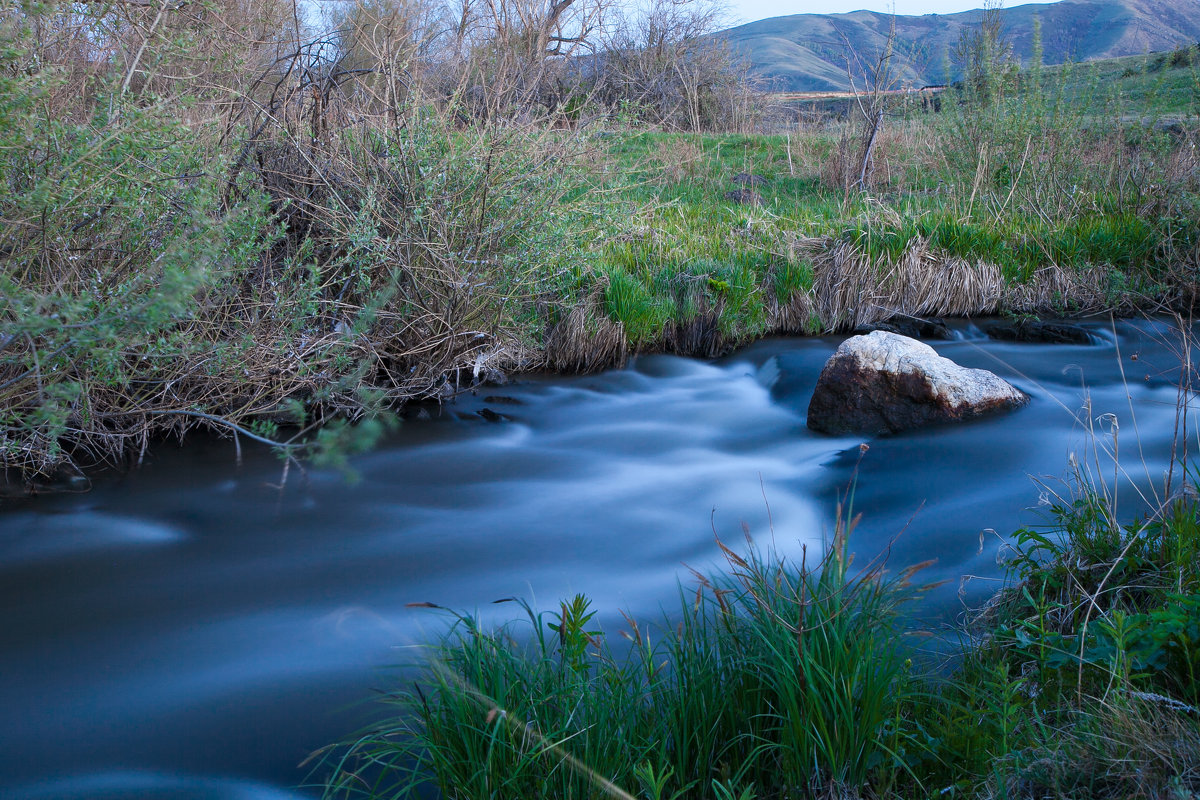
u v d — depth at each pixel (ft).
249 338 16.99
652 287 27.40
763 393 24.53
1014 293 30.09
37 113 13.83
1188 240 30.09
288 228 20.71
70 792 9.20
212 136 18.95
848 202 36.73
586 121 21.97
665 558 14.89
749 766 8.12
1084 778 7.47
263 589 13.74
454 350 21.75
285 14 21.93
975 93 37.68
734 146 52.13
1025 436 18.72
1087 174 35.50
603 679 8.64
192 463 18.48
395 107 19.84
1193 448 17.29
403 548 15.30
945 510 15.71
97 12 15.42
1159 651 8.41
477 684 8.23
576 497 17.75
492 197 20.17
